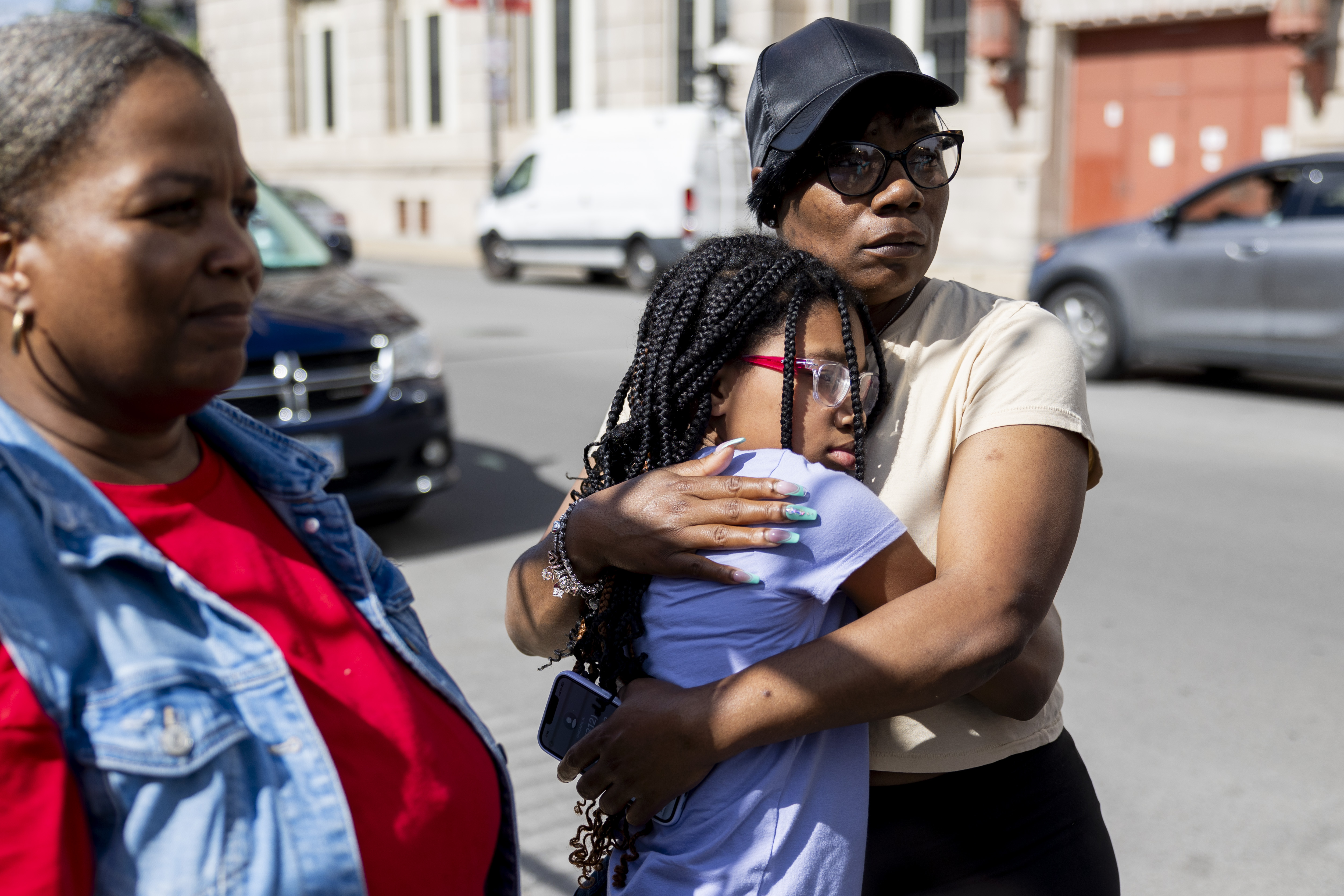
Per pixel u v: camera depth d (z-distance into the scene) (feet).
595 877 5.24
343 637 3.85
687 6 67.10
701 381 4.72
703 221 50.90
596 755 4.53
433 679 4.17
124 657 3.22
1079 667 13.46
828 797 4.59
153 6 98.58
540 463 23.24
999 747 4.96
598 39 70.69
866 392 4.78
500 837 4.43
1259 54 49.93
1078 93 55.16
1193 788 10.85
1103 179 55.06
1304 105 47.21
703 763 4.37
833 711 4.27
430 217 84.28
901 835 4.99
